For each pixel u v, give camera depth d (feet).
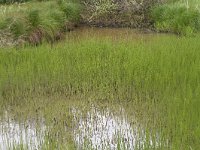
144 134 26.71
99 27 67.15
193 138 25.50
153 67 36.73
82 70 38.04
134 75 35.99
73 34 61.11
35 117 30.89
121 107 32.24
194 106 28.84
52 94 35.50
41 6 63.41
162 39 48.44
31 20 52.80
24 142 26.76
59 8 64.90
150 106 31.35
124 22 67.51
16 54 41.96
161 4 67.97
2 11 55.72
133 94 33.96
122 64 38.47
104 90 35.27
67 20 63.52
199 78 34.35
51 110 32.09
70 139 26.86
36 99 34.47
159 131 26.94
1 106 33.19
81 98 34.47
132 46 43.75
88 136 27.45
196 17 58.70
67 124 29.37
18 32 49.21
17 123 29.94
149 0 68.08
